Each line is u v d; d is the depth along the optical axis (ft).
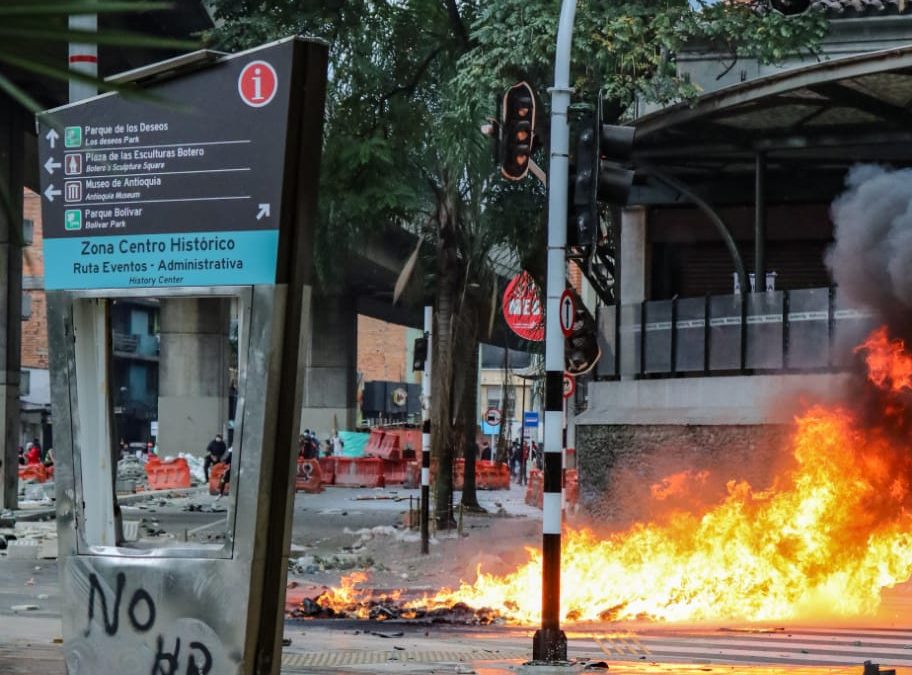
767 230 93.35
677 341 84.28
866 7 84.94
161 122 20.74
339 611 49.70
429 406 75.41
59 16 5.67
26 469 172.55
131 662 21.22
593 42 75.20
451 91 85.10
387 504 131.13
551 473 35.19
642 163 84.74
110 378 22.24
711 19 76.13
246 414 20.12
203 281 20.45
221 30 85.71
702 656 37.11
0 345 106.63
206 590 20.59
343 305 233.76
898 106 72.64
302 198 20.11
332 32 87.76
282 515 20.54
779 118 77.46
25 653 32.27
